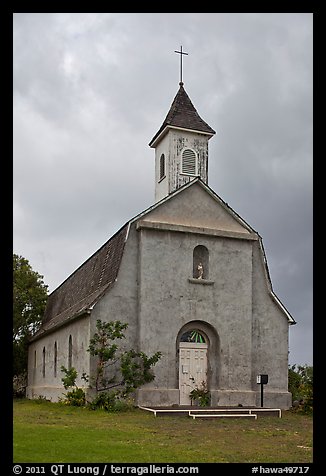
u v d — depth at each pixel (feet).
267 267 86.69
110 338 73.61
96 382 72.43
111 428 50.93
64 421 55.16
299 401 81.82
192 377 78.84
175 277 79.15
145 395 73.77
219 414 66.49
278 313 85.97
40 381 114.11
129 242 79.00
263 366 83.20
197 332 80.69
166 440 45.24
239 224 85.05
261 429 56.34
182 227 80.33
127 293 77.41
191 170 91.45
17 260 144.77
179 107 94.02
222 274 82.17
